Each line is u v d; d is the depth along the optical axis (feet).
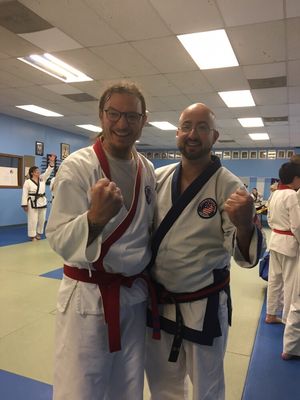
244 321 10.32
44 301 11.43
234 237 3.73
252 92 20.54
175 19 11.75
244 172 45.91
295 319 7.82
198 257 4.08
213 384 4.19
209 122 4.11
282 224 8.92
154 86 19.63
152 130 34.09
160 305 4.35
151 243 4.24
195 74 17.48
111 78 18.49
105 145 3.88
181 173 4.35
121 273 3.75
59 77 18.62
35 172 23.86
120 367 3.97
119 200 3.07
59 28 12.69
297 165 8.62
